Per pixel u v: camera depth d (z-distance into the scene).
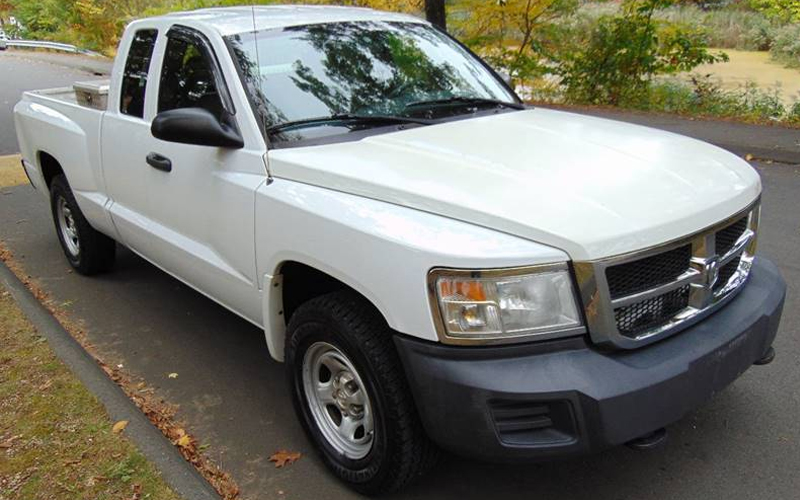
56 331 4.48
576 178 2.73
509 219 2.43
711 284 2.67
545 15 14.12
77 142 4.88
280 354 3.37
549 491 2.99
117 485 2.96
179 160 3.70
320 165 2.97
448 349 2.41
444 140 3.21
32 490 2.93
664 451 3.19
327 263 2.78
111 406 3.59
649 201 2.58
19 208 7.51
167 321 4.72
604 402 2.31
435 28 4.47
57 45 28.56
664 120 11.15
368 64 3.76
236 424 3.53
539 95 14.16
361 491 2.96
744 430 3.31
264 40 3.62
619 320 2.45
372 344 2.66
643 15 13.60
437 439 2.52
